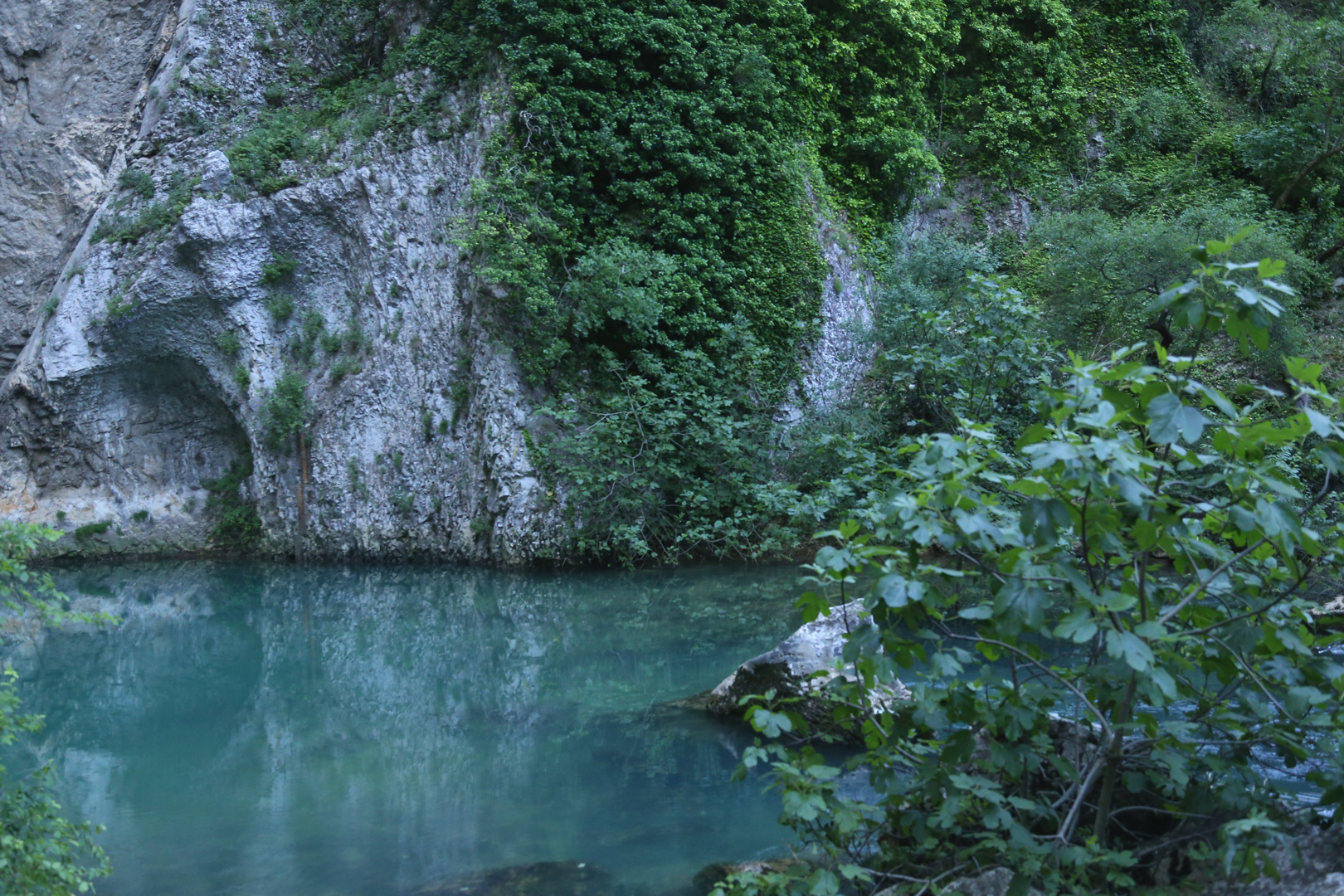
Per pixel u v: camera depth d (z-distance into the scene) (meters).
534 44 16.48
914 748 4.14
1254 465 3.20
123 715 7.61
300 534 17.00
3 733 3.73
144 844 4.96
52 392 17.67
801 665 6.61
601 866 4.57
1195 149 21.42
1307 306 17.94
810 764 3.80
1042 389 3.66
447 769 6.14
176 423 18.70
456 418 16.19
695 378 16.02
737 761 6.17
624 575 14.08
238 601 12.81
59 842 3.61
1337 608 5.49
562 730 6.94
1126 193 20.44
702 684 8.09
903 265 17.73
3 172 21.50
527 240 15.95
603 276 15.35
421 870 4.56
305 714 7.56
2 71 21.89
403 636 10.41
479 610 11.80
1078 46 22.59
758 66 17.80
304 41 19.30
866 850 4.14
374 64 19.09
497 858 4.69
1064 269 15.56
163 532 17.95
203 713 7.64
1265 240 15.26
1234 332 3.27
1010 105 21.61
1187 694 3.81
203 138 18.67
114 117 21.73
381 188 17.22
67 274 18.78
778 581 13.18
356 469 16.78
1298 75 22.44
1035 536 3.06
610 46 16.59
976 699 3.59
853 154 19.91
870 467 13.11
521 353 15.62
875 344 17.48
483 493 15.63
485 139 16.53
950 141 21.50
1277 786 4.55
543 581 13.82
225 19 19.25
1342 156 20.30
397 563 16.09
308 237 17.52
